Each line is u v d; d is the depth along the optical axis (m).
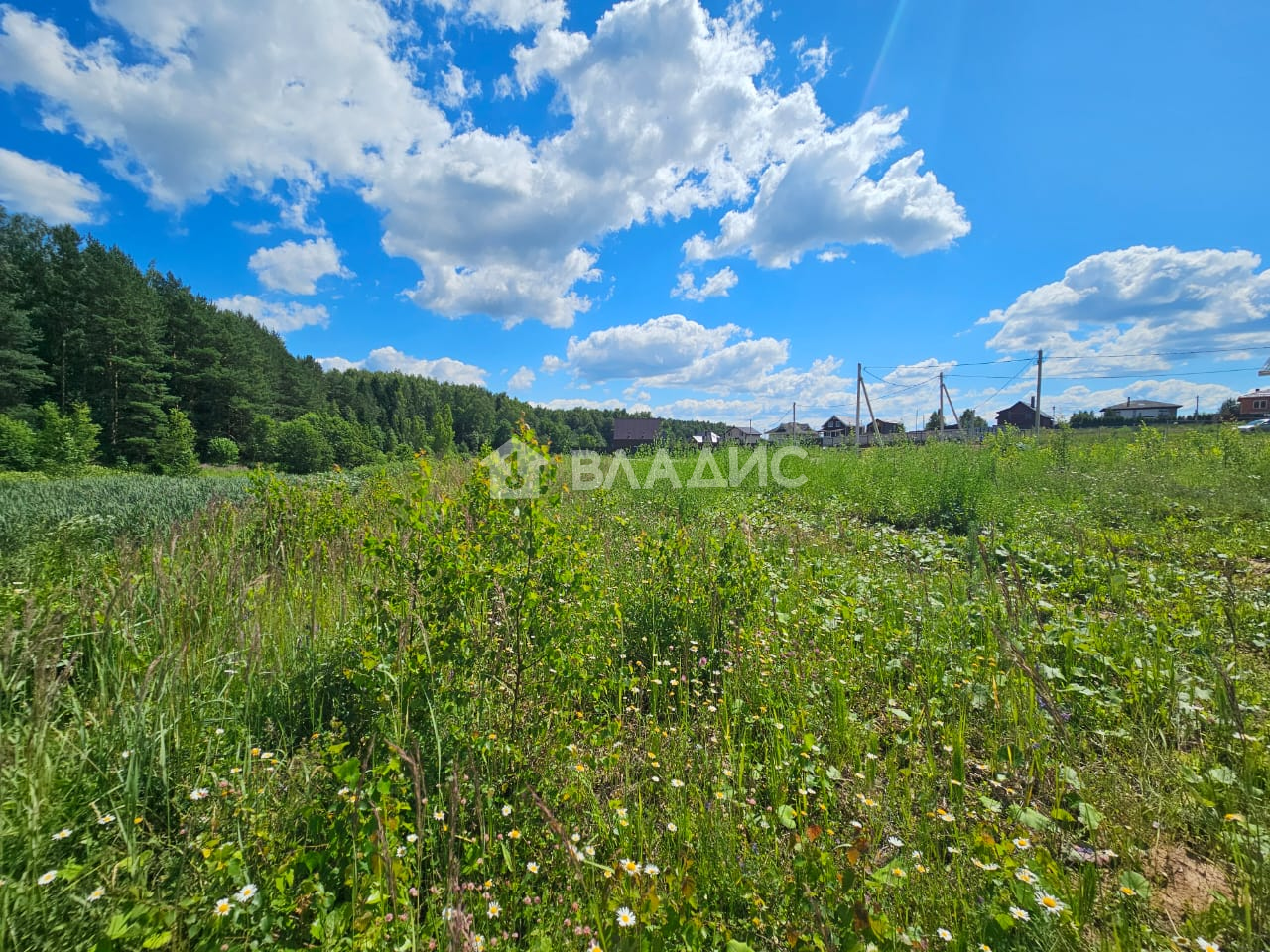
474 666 2.52
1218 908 1.66
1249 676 2.99
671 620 3.70
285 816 1.98
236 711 2.63
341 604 3.56
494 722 2.49
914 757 2.54
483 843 1.81
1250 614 3.84
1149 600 4.20
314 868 1.67
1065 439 13.65
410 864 1.70
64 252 42.47
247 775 2.18
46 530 5.71
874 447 15.24
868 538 6.81
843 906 1.47
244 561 4.49
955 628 3.64
